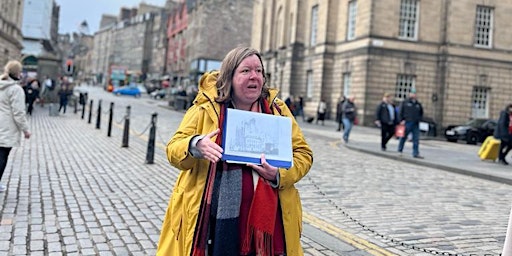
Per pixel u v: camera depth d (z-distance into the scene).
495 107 31.77
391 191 8.45
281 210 2.48
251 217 2.37
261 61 2.60
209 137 2.32
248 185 2.43
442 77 30.94
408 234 5.52
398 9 30.58
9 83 6.23
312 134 21.73
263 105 2.64
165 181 8.25
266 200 2.39
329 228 5.66
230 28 63.50
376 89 30.27
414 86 30.92
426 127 23.31
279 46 43.75
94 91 72.69
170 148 2.46
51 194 6.73
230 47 63.44
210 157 2.26
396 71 30.52
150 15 102.38
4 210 5.67
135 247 4.57
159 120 24.22
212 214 2.40
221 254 2.30
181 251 2.44
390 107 15.33
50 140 13.37
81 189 7.21
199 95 2.61
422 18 30.97
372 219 6.22
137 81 96.62
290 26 42.28
